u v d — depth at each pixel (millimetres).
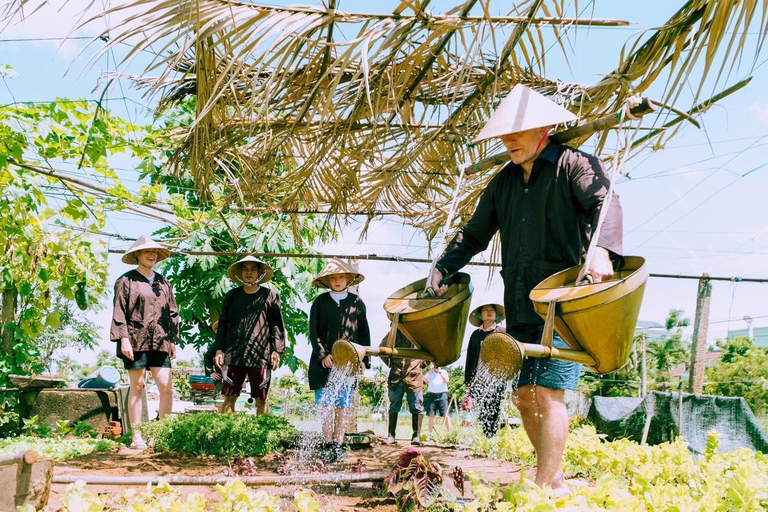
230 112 5121
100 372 9180
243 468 4648
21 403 8414
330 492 4141
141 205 7176
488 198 3678
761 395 17609
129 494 2873
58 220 7508
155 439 6184
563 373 3100
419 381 9078
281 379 20359
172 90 4887
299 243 7512
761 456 4992
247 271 7316
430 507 3332
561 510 2438
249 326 7203
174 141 6098
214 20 3381
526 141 3281
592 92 4898
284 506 3475
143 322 6863
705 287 9297
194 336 13469
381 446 7879
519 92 3299
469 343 6773
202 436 5742
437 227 7555
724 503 3324
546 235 3264
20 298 9039
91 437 8156
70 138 6340
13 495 2551
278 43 3459
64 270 7773
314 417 7379
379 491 4160
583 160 3223
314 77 4621
